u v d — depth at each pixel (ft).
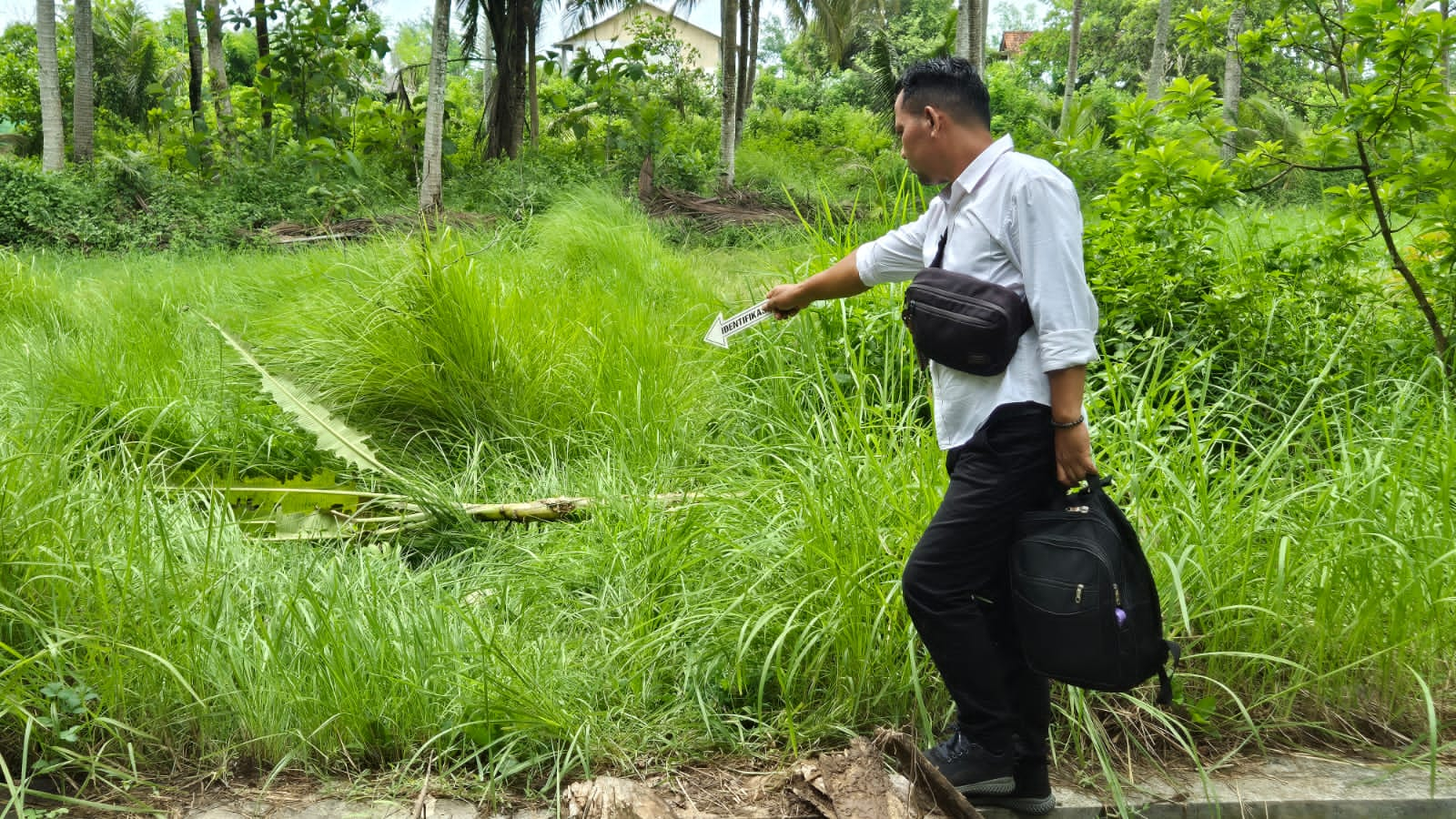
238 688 9.77
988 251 8.15
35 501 10.77
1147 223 17.57
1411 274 17.01
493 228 37.42
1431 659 10.36
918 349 8.52
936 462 11.71
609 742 9.57
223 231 43.37
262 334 20.16
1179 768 9.61
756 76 144.25
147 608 9.98
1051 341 7.77
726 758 9.64
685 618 10.72
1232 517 11.02
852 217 19.63
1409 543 10.78
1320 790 9.21
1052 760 9.66
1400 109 15.56
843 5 103.45
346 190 47.29
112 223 43.55
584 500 14.46
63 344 19.01
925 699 10.07
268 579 11.44
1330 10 16.89
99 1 101.86
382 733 9.52
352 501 14.35
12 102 97.50
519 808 8.86
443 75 47.57
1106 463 12.17
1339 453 13.80
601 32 150.82
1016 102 98.12
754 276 25.46
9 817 8.52
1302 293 17.43
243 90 64.03
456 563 13.46
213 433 15.60
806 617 10.47
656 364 18.56
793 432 15.08
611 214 33.14
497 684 9.54
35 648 9.89
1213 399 16.05
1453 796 9.10
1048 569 8.00
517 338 17.85
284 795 9.03
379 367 16.88
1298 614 10.53
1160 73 68.33
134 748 9.47
